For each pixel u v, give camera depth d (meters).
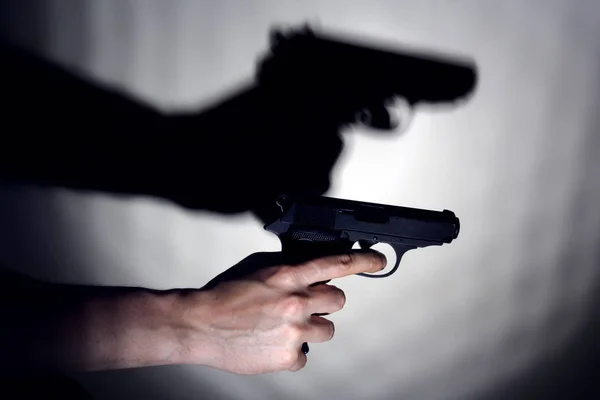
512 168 1.50
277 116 1.43
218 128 1.44
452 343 1.69
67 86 1.40
